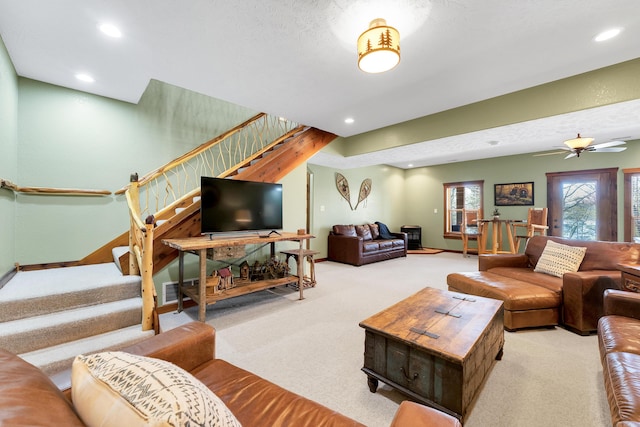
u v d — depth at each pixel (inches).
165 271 122.8
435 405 56.5
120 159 136.9
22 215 113.3
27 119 113.6
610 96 105.4
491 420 58.4
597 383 71.1
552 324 104.0
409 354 60.7
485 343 66.4
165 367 24.9
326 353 86.3
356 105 142.6
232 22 78.6
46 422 20.3
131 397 21.0
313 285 162.4
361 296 144.9
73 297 87.2
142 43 88.7
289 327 105.8
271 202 143.6
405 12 74.8
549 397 65.8
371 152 191.3
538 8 73.9
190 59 98.0
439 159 286.0
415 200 340.5
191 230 126.2
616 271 106.5
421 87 122.3
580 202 229.3
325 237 261.7
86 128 127.5
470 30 82.9
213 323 109.6
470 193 295.1
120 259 106.4
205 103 168.2
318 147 187.6
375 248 243.0
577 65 104.6
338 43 88.9
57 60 99.2
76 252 125.6
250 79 113.2
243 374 48.1
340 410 61.7
